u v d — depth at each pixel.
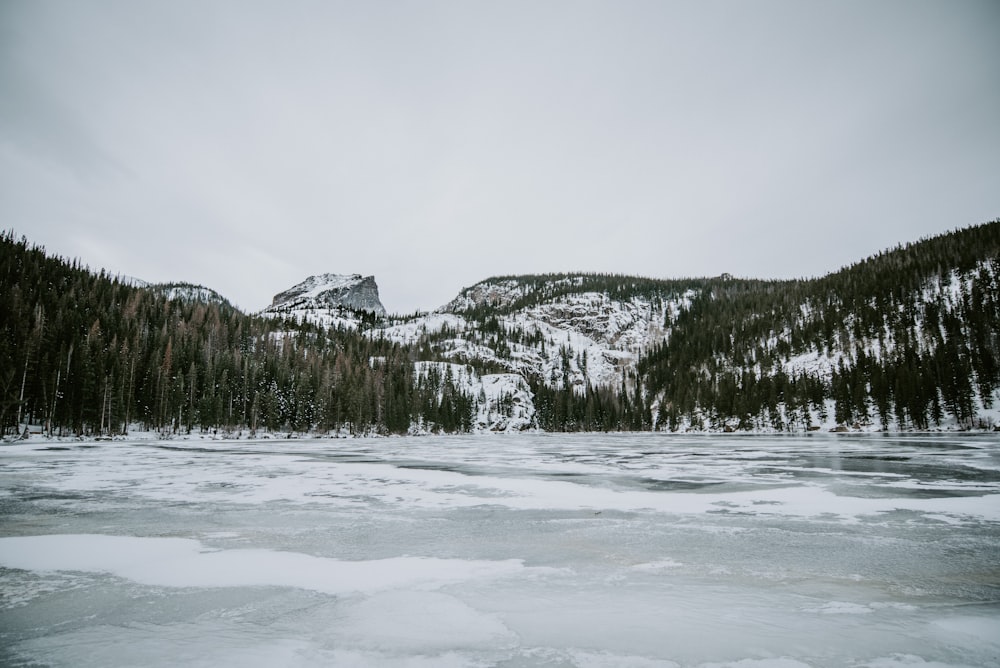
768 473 26.97
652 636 6.95
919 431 84.62
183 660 6.23
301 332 164.50
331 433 100.31
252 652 6.47
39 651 6.55
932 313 114.88
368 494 20.70
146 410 78.12
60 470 30.02
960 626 7.34
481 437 104.69
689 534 13.38
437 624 7.41
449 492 21.17
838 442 57.75
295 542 12.60
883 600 8.46
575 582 9.45
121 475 27.44
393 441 80.88
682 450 49.47
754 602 8.35
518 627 7.29
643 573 10.02
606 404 158.00
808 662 6.14
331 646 6.65
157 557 11.23
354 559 11.05
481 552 11.64
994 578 9.64
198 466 32.81
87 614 7.93
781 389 112.31
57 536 13.24
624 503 18.27
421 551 11.74
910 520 14.99
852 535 13.18
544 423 152.50
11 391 61.84
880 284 139.25
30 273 92.81
